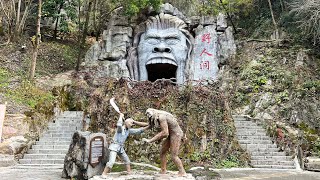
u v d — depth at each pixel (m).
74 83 15.18
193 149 10.59
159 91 11.62
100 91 11.80
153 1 16.88
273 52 17.84
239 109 16.27
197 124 11.00
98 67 17.25
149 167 9.03
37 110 12.46
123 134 7.56
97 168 7.83
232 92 16.89
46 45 19.09
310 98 15.05
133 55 17.84
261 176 9.08
